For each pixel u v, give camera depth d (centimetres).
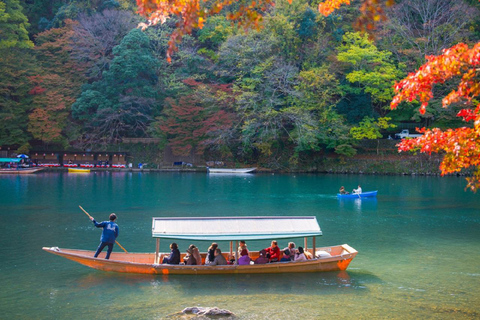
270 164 8156
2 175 6812
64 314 1417
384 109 8269
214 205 3869
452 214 3544
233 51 7812
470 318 1427
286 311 1459
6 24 8238
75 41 8681
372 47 7556
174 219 1888
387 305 1531
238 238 1817
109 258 1898
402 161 7650
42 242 2420
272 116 7450
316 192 4956
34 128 7938
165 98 8356
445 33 7588
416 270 1973
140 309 1458
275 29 7931
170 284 1708
